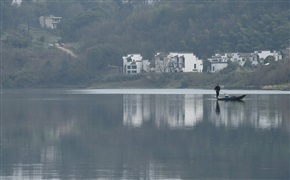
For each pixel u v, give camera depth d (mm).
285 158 113375
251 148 122250
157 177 102438
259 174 103250
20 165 111188
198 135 138500
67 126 158000
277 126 149500
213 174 103750
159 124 158750
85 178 102375
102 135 141625
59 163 112375
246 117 169125
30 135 143250
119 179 101562
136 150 122938
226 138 133750
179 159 114500
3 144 131250
